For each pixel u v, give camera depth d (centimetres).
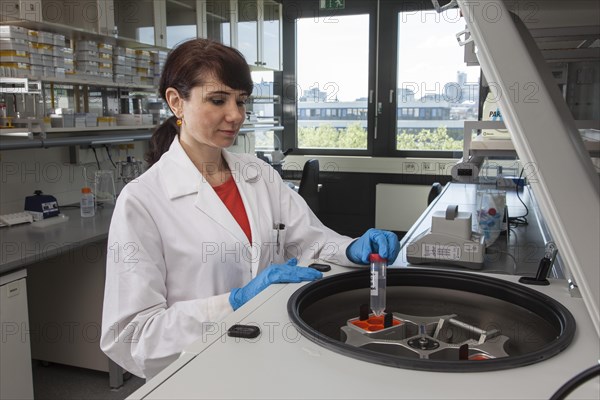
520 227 214
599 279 37
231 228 130
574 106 154
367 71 539
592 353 68
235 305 101
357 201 547
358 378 62
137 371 110
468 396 57
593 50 136
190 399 58
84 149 326
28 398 206
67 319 264
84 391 252
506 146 141
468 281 102
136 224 116
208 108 120
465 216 140
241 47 454
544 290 94
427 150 534
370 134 548
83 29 277
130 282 110
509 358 65
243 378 62
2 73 238
